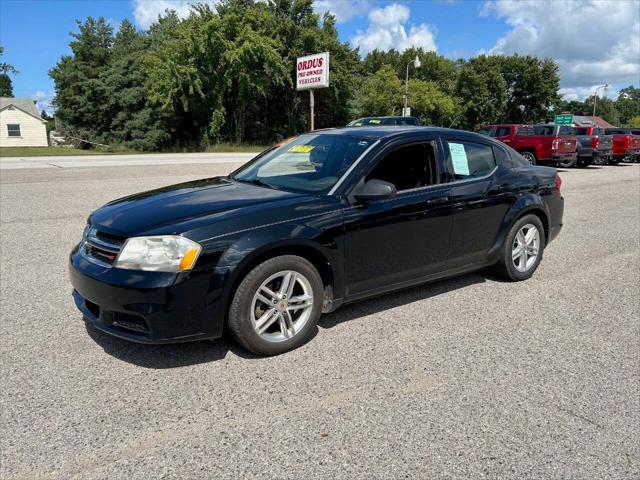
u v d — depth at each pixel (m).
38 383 3.05
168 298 3.01
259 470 2.33
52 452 2.43
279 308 3.42
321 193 3.72
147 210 3.47
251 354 3.47
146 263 3.05
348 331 3.89
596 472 2.35
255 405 2.86
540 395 3.01
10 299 4.45
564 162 18.42
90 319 3.29
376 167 3.92
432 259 4.29
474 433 2.63
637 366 3.40
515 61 79.31
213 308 3.14
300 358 3.43
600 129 24.03
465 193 4.43
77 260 3.40
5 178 13.05
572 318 4.23
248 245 3.20
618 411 2.86
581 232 7.74
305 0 45.12
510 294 4.80
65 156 24.23
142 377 3.15
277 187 3.95
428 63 76.94
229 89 41.78
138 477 2.27
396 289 4.13
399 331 3.91
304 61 28.98
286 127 48.91
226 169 16.78
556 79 80.69
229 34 41.22
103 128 47.94
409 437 2.59
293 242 3.36
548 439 2.59
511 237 4.93
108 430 2.61
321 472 2.32
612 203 10.75
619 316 4.29
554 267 5.76
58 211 8.55
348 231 3.65
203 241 3.10
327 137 4.41
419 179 4.20
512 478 2.30
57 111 49.94
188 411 2.79
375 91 55.91
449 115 64.81
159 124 43.19
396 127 4.49
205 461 2.38
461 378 3.20
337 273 3.65
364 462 2.39
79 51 48.84
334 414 2.78
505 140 19.09
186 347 3.56
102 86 45.00
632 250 6.59
